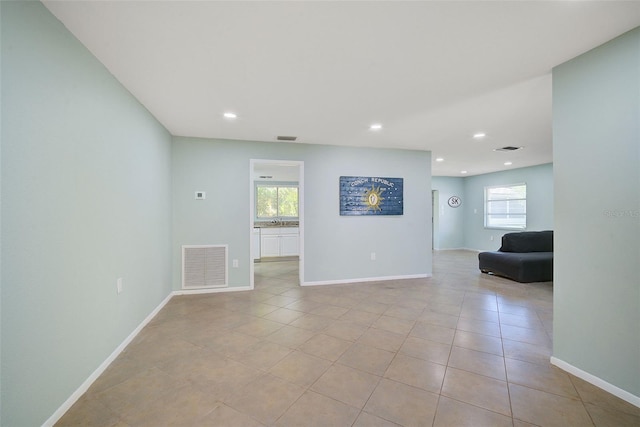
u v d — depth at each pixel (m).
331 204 4.75
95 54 1.98
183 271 4.14
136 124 2.75
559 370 2.12
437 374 2.08
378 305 3.64
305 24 1.69
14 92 1.31
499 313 3.34
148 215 3.09
